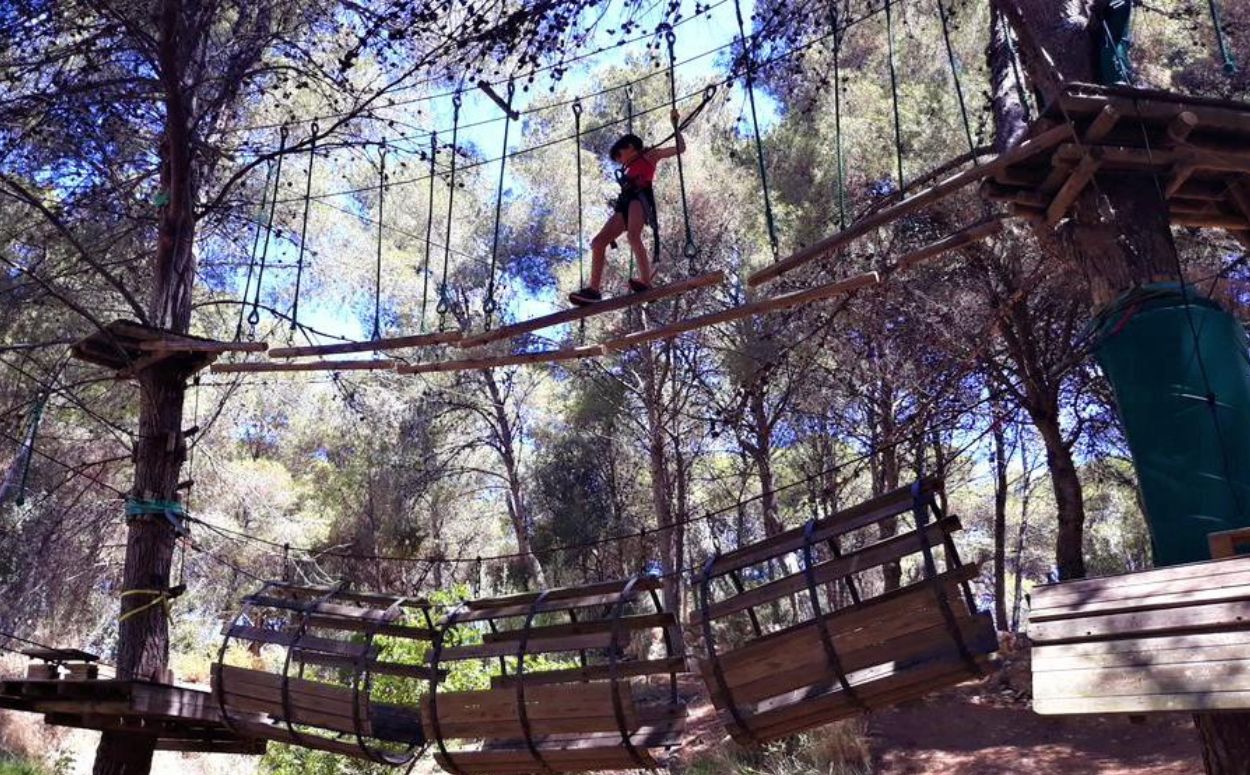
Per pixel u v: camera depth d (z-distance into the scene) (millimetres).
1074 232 6660
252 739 9680
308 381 19562
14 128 11344
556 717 6582
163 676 9141
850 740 14125
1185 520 5797
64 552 16469
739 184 20234
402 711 7859
